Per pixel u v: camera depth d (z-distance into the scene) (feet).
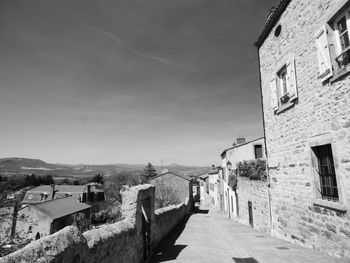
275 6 29.58
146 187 24.16
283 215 30.17
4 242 20.52
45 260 9.18
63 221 119.75
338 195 19.85
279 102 30.89
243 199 54.54
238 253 23.94
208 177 167.53
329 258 19.71
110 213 133.18
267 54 34.06
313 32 22.91
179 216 55.21
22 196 24.23
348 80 18.40
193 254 23.97
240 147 79.71
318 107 22.25
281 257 21.16
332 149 20.12
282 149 29.96
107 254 14.44
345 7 18.63
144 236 22.81
